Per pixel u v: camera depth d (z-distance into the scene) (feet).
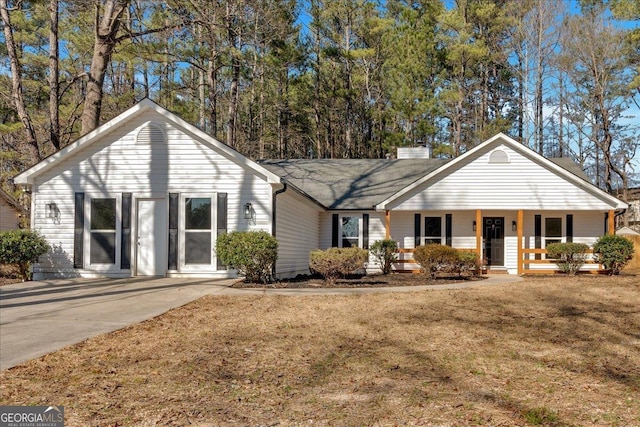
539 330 27.94
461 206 63.62
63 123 83.71
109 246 48.83
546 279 54.90
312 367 19.77
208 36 74.43
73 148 48.52
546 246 65.26
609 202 61.67
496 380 18.61
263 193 48.29
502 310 34.09
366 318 30.09
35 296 36.81
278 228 50.21
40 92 82.89
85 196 49.11
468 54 107.76
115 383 17.46
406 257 67.97
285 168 81.51
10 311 30.81
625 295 41.04
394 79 104.58
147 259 49.03
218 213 48.37
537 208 62.69
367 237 69.26
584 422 14.58
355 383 17.87
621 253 59.52
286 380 18.12
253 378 18.29
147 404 15.51
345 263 46.01
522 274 61.87
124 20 60.13
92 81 57.11
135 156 49.08
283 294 38.88
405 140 104.83
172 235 48.60
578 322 30.25
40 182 49.32
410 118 102.12
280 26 94.43
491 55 118.73
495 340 25.30
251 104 123.44
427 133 103.40
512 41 121.19
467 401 16.16
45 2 70.59
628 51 107.96
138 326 26.71
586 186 61.67
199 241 48.49
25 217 95.25
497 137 62.64
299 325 27.68
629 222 125.90
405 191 63.98
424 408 15.44
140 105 48.29
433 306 34.83
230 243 43.50
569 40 115.55
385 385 17.65
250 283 45.09
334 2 118.32
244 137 124.57
